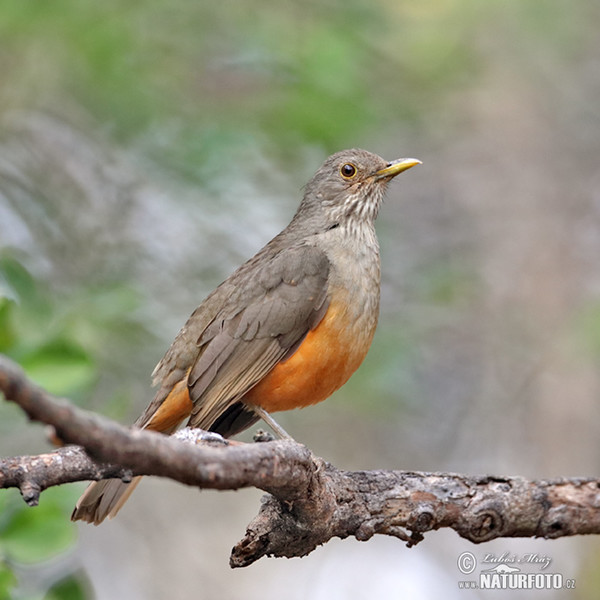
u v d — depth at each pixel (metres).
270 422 9.84
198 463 5.52
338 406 15.12
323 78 13.87
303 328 9.64
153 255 14.03
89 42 13.41
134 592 16.91
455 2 16.17
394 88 15.73
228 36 14.22
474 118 18.39
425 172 18.20
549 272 17.84
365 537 8.08
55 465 7.06
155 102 14.03
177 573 17.31
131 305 12.41
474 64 16.69
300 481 6.98
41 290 12.09
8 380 4.72
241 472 6.04
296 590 17.75
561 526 8.30
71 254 13.84
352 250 10.09
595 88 18.69
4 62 14.05
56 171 14.30
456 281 15.88
